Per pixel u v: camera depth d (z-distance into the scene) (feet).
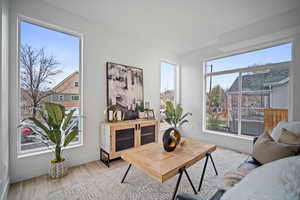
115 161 8.62
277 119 8.96
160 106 13.11
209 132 12.13
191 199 2.87
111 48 9.50
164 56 13.05
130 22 8.72
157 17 8.20
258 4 7.07
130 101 10.41
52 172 6.51
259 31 8.65
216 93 12.14
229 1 6.84
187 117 13.88
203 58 12.62
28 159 6.48
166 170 4.46
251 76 10.16
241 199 2.13
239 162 8.37
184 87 14.20
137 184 6.14
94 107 8.71
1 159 4.63
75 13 7.84
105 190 5.71
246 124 10.39
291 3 6.96
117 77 9.70
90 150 8.52
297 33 7.98
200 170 7.41
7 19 5.57
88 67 8.46
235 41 9.71
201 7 7.31
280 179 2.29
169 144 6.09
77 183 6.19
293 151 4.56
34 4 6.67
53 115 6.27
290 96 8.34
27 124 6.73
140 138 9.49
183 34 10.21
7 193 5.37
